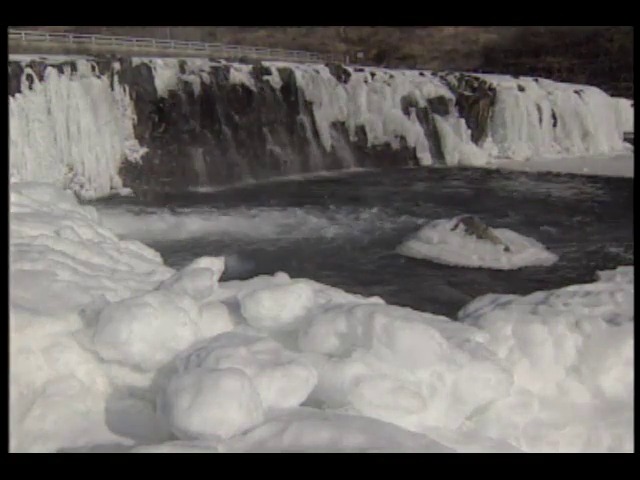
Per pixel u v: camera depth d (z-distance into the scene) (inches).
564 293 246.5
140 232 601.0
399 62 1897.1
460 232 532.1
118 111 821.2
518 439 164.6
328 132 1081.4
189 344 158.9
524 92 1280.8
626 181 970.1
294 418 134.4
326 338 162.4
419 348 155.4
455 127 1221.7
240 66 971.3
